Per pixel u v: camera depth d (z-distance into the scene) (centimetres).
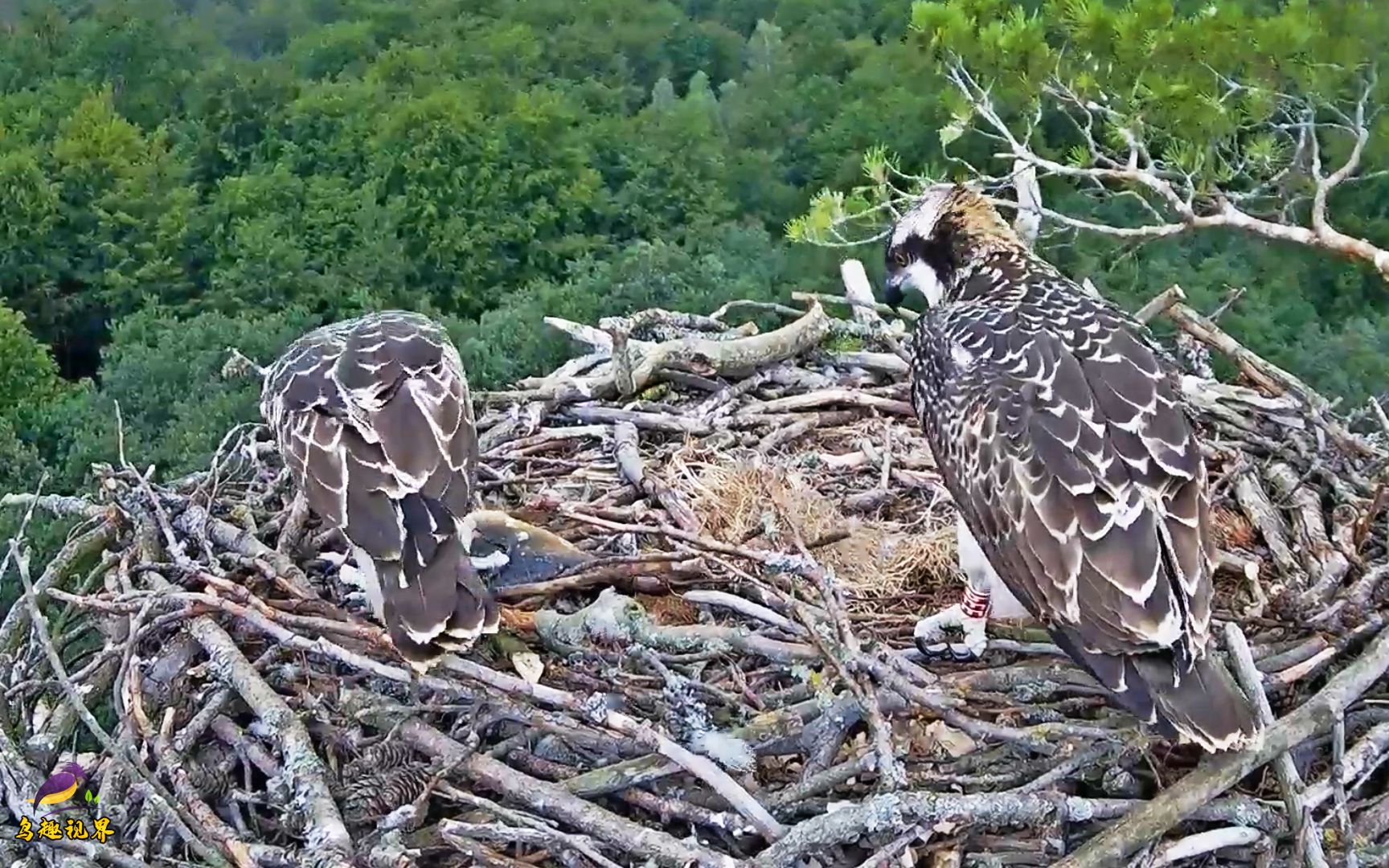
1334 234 1599
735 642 1002
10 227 5716
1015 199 2038
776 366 1490
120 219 5803
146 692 1020
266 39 7838
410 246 5372
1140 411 889
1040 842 905
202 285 5841
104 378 4469
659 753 906
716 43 7381
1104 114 1822
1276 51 1572
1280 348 2678
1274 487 1216
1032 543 873
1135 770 927
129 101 6800
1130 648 826
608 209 5444
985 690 976
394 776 918
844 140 4684
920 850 898
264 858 867
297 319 4881
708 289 4006
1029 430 895
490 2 7694
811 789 897
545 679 993
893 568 1154
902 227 1170
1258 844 898
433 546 882
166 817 899
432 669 941
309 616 1002
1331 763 926
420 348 1000
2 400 4684
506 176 5378
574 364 1505
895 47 5266
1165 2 1625
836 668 907
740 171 5341
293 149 6241
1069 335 949
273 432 1072
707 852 845
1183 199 1873
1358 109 1661
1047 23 1698
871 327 1517
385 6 7694
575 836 867
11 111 6350
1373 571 1046
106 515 1179
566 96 6241
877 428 1378
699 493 1227
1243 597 1090
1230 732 803
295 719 935
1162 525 846
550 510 1183
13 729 1041
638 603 1047
